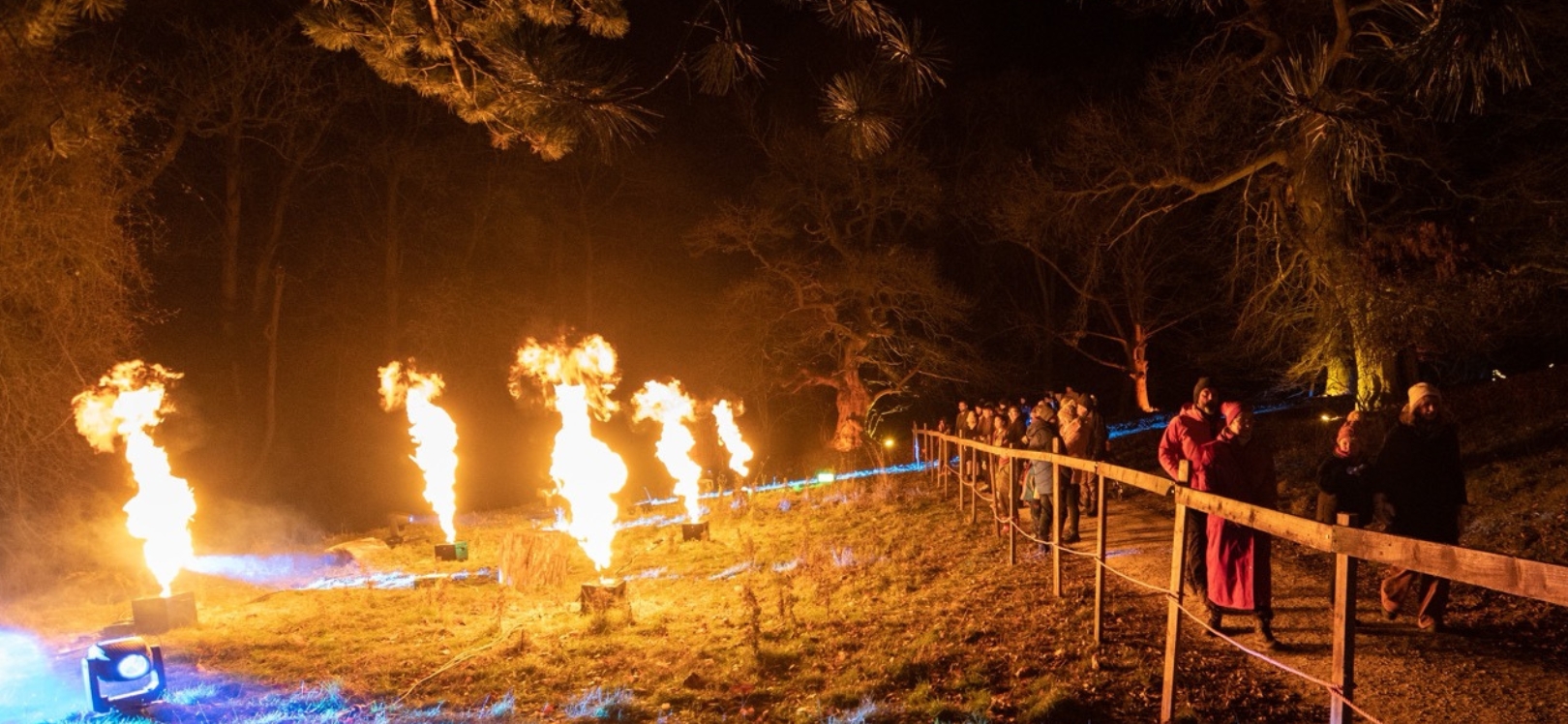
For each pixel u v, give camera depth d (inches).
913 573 447.5
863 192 1386.6
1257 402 1237.1
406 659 374.3
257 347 1362.0
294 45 1207.6
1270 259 885.8
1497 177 763.4
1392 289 762.2
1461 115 737.6
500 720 291.4
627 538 745.6
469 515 1063.6
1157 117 961.5
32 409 604.7
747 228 1363.2
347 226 1536.7
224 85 1143.6
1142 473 253.6
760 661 326.3
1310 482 559.2
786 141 1382.9
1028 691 261.6
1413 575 277.1
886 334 1384.1
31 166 550.3
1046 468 459.2
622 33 250.7
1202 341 1496.1
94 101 521.3
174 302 1328.7
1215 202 1341.0
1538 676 229.9
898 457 1323.8
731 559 579.8
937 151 1496.1
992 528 548.1
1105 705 243.1
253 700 324.2
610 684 320.5
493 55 219.6
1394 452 270.1
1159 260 1492.4
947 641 316.8
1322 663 254.4
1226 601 276.4
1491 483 454.6
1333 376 882.1
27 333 609.9
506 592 512.4
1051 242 1427.2
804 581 468.8
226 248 1284.4
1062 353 1822.1
